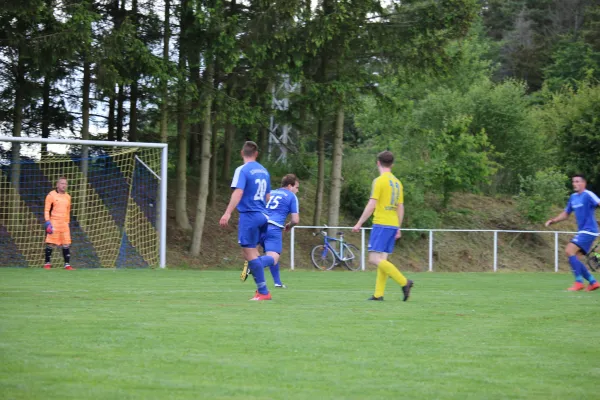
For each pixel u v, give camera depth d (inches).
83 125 1269.7
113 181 1380.4
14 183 1238.3
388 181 556.1
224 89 1279.5
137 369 248.1
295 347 303.9
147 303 500.4
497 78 2878.9
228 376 239.6
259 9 1229.1
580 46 2632.9
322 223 1637.6
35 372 239.5
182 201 1402.6
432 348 309.6
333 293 650.8
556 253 1433.3
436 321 415.2
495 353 298.7
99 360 263.9
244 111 1240.8
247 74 1277.1
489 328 384.2
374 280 917.2
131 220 1328.7
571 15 3006.9
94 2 1218.6
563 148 1984.5
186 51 1217.4
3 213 1215.6
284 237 1478.8
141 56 1130.7
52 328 350.0
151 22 1270.9
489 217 1849.2
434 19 1262.3
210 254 1349.7
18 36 1079.6
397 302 549.6
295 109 1342.3
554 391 225.8
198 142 1662.2
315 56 1327.5
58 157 1370.6
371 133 1808.6
